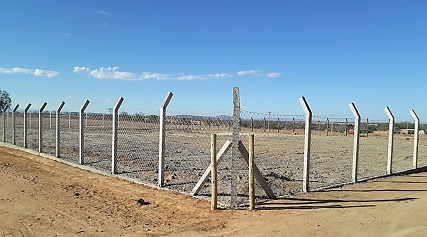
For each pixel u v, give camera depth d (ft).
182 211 27.71
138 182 37.68
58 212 28.17
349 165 52.54
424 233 21.22
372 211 25.95
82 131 48.03
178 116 48.57
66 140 80.43
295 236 21.22
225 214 26.04
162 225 24.85
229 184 36.14
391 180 39.63
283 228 22.56
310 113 32.07
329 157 62.13
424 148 85.81
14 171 45.55
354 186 35.73
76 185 38.04
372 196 30.89
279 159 58.23
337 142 95.96
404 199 29.63
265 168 47.44
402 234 21.13
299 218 24.36
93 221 25.96
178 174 41.91
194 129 51.03
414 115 47.83
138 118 51.19
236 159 27.45
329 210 26.27
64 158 53.42
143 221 25.95
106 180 39.55
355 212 25.73
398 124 143.13
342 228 22.38
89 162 50.39
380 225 22.81
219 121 47.91
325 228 22.41
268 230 22.34
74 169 46.62
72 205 30.25
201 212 26.89
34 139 83.61
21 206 29.63
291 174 43.06
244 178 37.37
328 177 41.63
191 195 31.55
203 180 31.37
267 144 83.30
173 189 34.01
